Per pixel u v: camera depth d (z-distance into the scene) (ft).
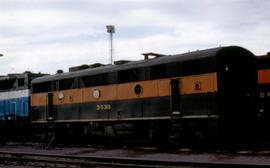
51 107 95.40
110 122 82.99
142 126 77.25
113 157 58.18
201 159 52.85
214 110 64.44
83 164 55.47
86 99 87.25
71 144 90.38
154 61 74.64
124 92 79.25
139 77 76.64
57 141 94.79
